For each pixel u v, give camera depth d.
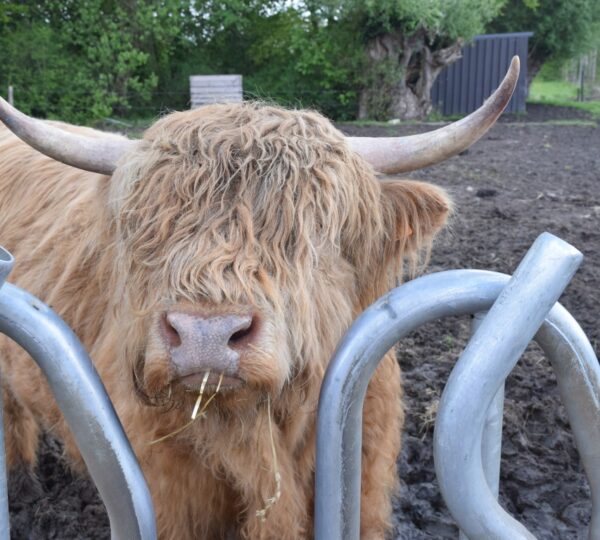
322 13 22.72
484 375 1.34
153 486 2.33
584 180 10.85
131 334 1.98
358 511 1.61
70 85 22.17
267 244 1.90
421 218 2.40
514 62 2.00
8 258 1.28
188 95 24.86
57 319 1.43
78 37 22.61
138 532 1.48
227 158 1.98
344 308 2.17
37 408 3.06
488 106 2.09
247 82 25.03
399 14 21.45
